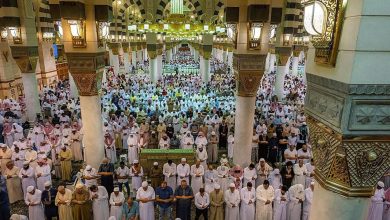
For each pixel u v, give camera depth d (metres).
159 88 22.02
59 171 10.16
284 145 11.57
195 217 7.59
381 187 7.19
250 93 9.46
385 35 2.36
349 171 2.79
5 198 7.22
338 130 2.69
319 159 3.13
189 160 9.67
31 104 14.10
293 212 7.51
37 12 21.78
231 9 8.96
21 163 9.72
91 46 8.69
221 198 7.43
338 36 2.61
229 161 11.51
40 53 22.61
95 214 7.50
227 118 13.34
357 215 2.98
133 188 8.88
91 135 9.51
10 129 12.40
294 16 17.64
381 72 2.43
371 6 2.30
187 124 13.02
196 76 29.80
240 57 9.12
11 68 18.41
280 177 8.55
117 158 11.78
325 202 3.08
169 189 7.49
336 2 2.60
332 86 2.74
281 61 18.80
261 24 8.59
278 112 15.08
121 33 26.16
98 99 9.43
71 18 8.19
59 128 12.26
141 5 20.48
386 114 2.56
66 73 29.47
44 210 7.50
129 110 15.95
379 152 2.71
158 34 24.58
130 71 36.34
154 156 9.67
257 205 7.54
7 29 12.70
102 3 8.53
